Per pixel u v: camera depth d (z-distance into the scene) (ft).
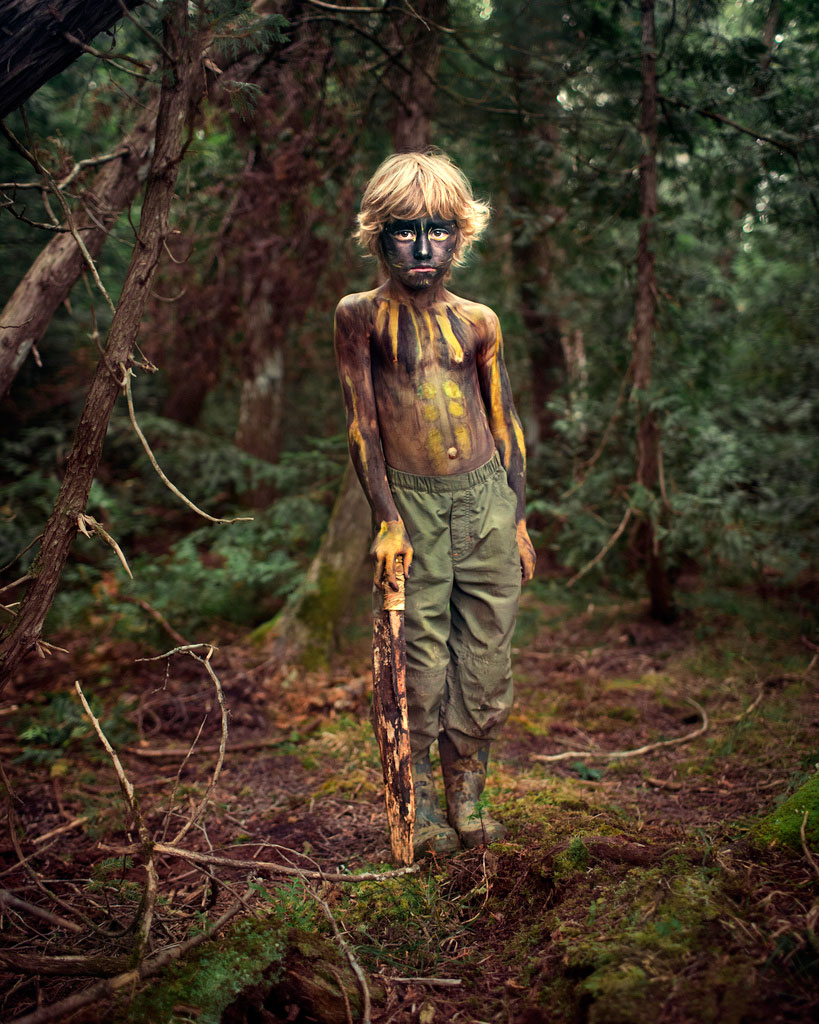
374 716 7.91
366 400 7.92
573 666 14.99
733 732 11.12
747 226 18.24
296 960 5.95
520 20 12.84
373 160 15.80
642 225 14.55
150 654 15.56
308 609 15.15
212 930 6.12
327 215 16.22
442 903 7.20
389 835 8.45
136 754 11.84
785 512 20.38
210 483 19.99
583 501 16.38
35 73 6.95
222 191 14.56
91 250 9.85
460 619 8.34
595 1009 5.03
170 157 6.61
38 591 6.40
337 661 15.37
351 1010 5.68
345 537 15.56
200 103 7.34
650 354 15.12
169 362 18.58
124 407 22.15
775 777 9.59
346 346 7.96
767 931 5.54
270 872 8.16
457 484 7.97
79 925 6.56
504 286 21.70
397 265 7.61
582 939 5.82
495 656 8.18
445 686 8.41
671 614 16.98
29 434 20.10
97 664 15.20
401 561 7.70
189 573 16.75
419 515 7.95
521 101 14.40
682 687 13.62
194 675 14.46
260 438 24.98
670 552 16.14
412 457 7.93
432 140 15.75
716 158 14.39
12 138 6.63
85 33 7.02
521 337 22.49
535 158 15.07
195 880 8.07
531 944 6.28
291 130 14.01
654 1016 4.90
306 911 6.97
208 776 11.07
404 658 7.62
